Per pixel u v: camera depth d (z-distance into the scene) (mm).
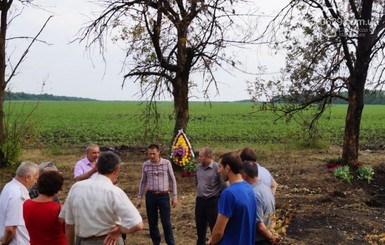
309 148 24219
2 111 16922
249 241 5316
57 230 5133
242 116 68250
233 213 5242
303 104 17531
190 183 15180
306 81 17125
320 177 16047
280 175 16656
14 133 17422
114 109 101500
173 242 8797
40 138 32281
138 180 16188
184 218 11398
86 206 4789
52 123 50562
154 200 8672
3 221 5664
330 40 16641
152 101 17344
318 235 9891
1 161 16875
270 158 20750
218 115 71812
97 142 29953
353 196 13992
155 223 8773
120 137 33562
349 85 16594
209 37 16047
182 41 15727
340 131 39969
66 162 20281
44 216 5086
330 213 11664
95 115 72188
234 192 5273
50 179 5191
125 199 4871
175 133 17000
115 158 4973
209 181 8250
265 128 42500
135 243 9602
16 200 5594
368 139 33469
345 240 9656
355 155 16594
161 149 23516
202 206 8320
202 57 16234
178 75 16781
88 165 7648
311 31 16578
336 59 17000
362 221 11086
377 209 12547
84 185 4887
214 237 5289
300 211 11820
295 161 19469
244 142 29688
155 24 15438
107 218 4801
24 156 21359
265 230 5723
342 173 15695
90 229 4793
